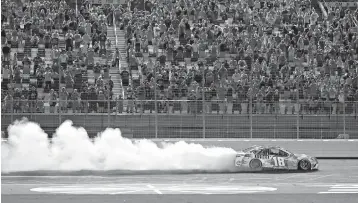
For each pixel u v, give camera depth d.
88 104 107.44
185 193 68.19
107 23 144.12
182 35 139.12
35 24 135.62
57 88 120.31
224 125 110.44
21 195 66.25
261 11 151.62
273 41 139.00
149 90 116.06
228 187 73.94
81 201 61.84
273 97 116.38
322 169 97.12
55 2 148.00
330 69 131.62
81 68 125.19
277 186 75.25
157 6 150.25
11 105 105.06
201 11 148.25
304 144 113.12
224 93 114.62
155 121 108.94
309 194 67.94
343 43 142.38
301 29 144.62
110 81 119.94
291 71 130.88
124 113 108.19
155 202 61.25
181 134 109.06
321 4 160.38
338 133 113.56
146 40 134.00
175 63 133.00
